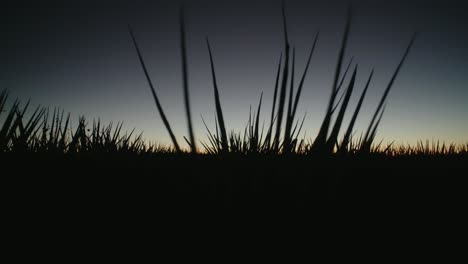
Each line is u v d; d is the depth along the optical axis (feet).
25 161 15.43
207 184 10.53
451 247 10.93
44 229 11.39
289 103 7.20
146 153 21.66
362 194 12.69
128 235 10.90
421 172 21.17
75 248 10.39
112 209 12.57
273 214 10.03
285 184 9.98
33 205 12.71
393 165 20.99
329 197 9.88
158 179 14.76
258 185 10.06
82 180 14.82
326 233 10.05
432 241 11.19
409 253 10.26
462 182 18.62
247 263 9.26
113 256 9.89
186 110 4.60
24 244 10.48
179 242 10.13
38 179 14.37
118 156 19.70
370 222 11.41
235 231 10.03
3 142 15.44
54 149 17.85
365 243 10.25
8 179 14.03
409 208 13.57
